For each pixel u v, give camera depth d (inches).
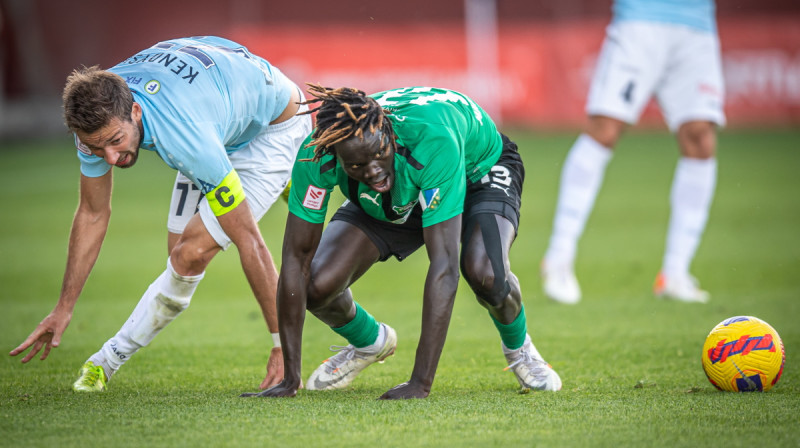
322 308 611.2
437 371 721.0
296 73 3137.3
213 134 585.9
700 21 1109.1
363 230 613.3
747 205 1929.1
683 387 633.6
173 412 536.1
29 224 1822.1
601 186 2276.1
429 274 546.6
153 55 608.1
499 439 471.8
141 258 1445.6
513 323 611.8
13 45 3518.7
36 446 460.8
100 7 3582.7
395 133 543.2
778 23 3073.3
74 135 601.3
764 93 3088.1
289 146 687.7
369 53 3115.2
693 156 1111.6
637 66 1117.7
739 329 607.2
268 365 649.0
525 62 3149.6
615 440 469.7
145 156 3260.3
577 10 3516.2
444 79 3122.5
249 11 3634.4
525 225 1771.7
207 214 609.0
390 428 493.4
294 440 470.0
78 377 657.0
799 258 1368.1
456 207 544.1
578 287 1204.5
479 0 3449.8
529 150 2800.2
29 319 981.8
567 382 661.9
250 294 1187.9
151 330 631.2
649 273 1295.5
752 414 527.2
